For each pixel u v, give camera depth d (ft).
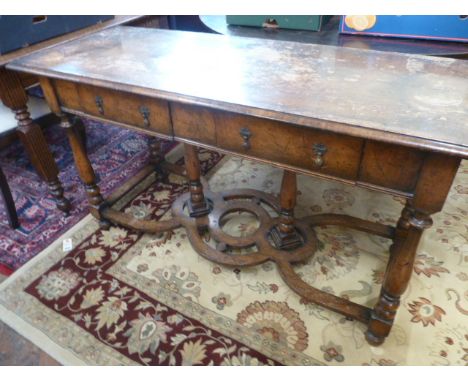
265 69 3.60
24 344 4.19
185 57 4.00
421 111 2.73
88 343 4.16
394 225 5.44
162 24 6.57
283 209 4.56
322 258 4.98
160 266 5.00
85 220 5.81
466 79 3.22
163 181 6.55
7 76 4.46
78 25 5.36
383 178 2.87
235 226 5.55
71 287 4.76
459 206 5.69
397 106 2.81
